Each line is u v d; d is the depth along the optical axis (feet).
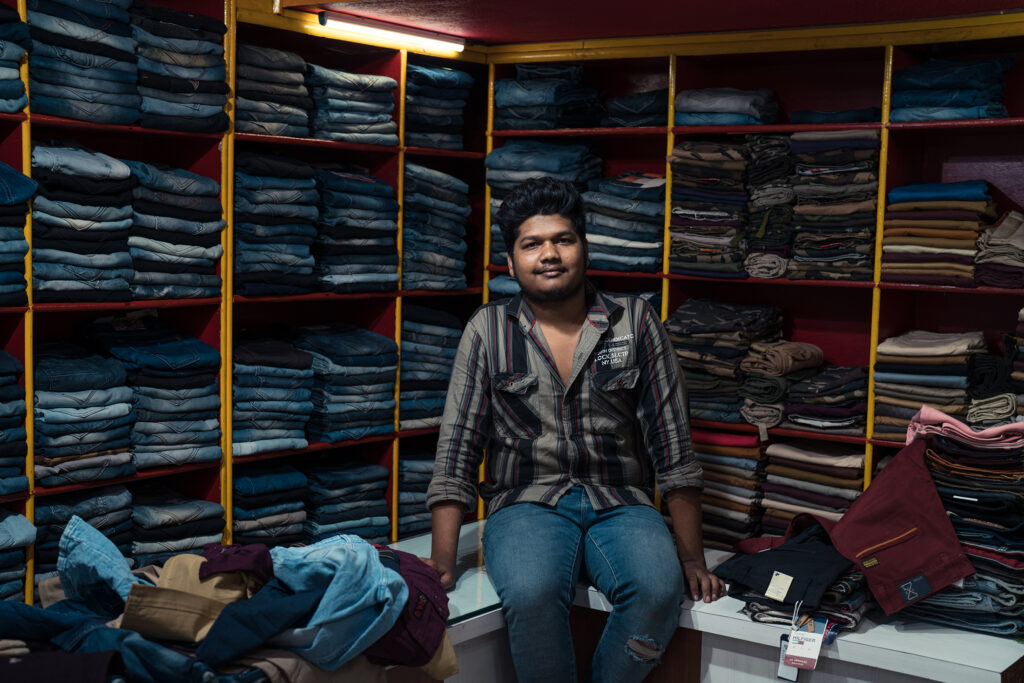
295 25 12.30
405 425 14.11
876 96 13.52
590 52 13.94
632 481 9.50
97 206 10.84
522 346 9.39
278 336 13.80
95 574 7.22
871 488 9.05
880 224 12.31
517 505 9.20
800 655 8.13
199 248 11.80
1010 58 12.12
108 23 10.73
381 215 13.52
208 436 11.98
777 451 12.86
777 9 11.41
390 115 13.65
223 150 11.98
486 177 14.70
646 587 8.29
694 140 13.85
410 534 14.43
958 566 8.36
